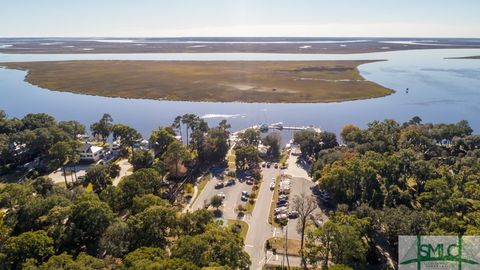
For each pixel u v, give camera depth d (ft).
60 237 223.30
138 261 176.45
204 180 368.68
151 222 225.97
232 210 306.14
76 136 484.74
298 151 456.04
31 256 198.39
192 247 193.98
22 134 410.72
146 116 610.65
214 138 426.51
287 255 244.83
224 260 193.47
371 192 296.30
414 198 309.63
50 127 440.04
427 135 444.14
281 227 279.08
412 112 620.49
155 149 427.33
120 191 276.62
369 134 431.43
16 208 250.78
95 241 226.58
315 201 303.27
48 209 243.81
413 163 331.98
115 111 638.94
